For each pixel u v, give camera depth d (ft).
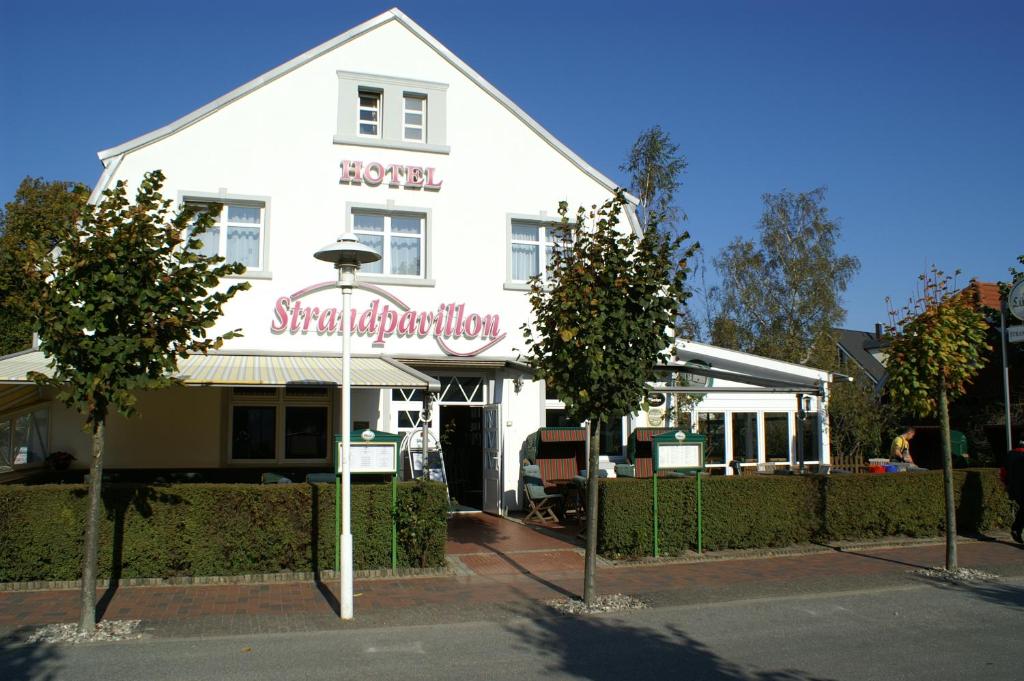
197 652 23.91
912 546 44.24
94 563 25.88
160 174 27.22
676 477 41.96
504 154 55.31
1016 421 62.64
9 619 26.89
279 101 50.90
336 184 51.47
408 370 44.78
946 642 25.84
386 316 51.55
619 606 30.22
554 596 31.73
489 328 53.67
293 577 33.71
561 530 47.06
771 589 33.30
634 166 100.48
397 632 26.53
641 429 53.98
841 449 85.40
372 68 52.95
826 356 114.32
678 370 52.60
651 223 31.94
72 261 25.61
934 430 73.82
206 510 33.19
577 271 30.48
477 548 41.39
